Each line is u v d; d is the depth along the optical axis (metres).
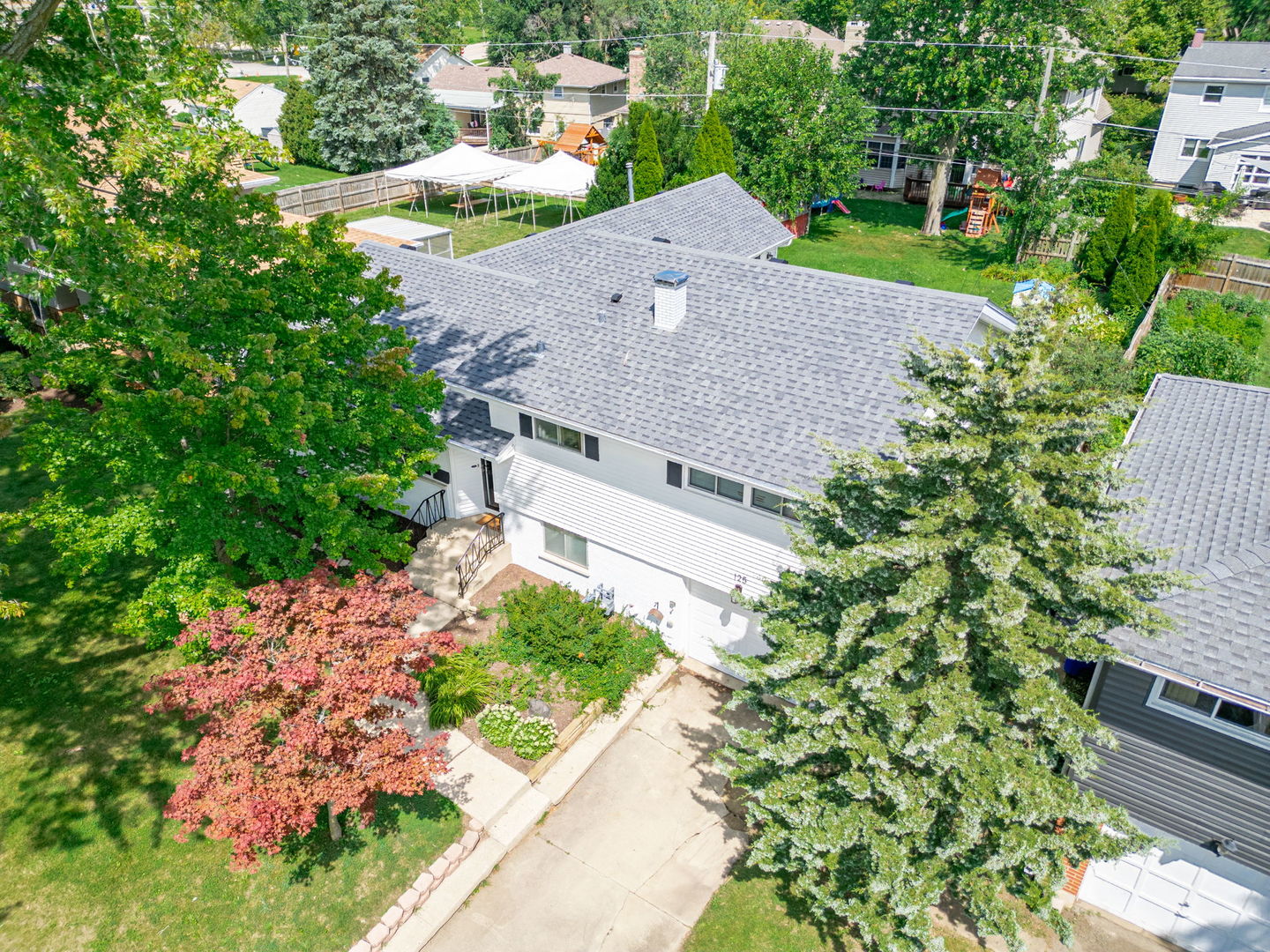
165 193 14.62
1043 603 10.57
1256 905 12.34
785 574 12.77
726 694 17.75
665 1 81.75
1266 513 12.84
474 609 19.00
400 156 52.19
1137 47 62.69
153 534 14.22
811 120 39.56
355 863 13.70
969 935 13.28
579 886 13.77
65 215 11.77
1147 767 12.23
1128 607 9.64
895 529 11.52
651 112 39.56
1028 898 10.76
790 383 16.44
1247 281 34.00
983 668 10.98
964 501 10.06
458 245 41.16
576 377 18.02
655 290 18.34
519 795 15.00
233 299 13.94
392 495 15.25
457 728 16.22
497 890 13.68
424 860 13.79
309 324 15.38
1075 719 9.84
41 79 14.37
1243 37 71.94
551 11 83.50
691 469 16.44
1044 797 9.88
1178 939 13.33
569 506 18.91
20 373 14.54
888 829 10.35
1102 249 33.75
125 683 16.58
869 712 11.25
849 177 43.09
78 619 18.09
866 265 39.19
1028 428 9.68
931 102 42.38
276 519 15.67
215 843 13.84
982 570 9.59
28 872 13.19
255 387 13.04
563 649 17.47
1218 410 15.98
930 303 17.16
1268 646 10.95
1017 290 31.81
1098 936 13.52
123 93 14.05
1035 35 38.22
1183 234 34.19
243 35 15.97
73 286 13.24
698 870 14.07
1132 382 22.80
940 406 10.27
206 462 12.63
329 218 15.91
